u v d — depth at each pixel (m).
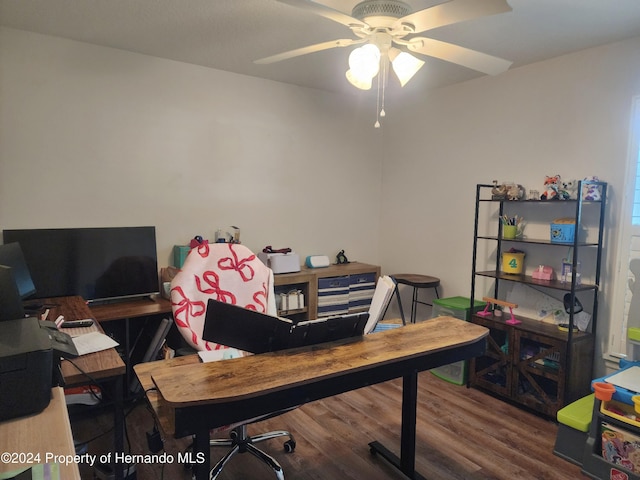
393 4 1.63
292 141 3.84
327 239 4.14
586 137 2.82
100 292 2.91
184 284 2.17
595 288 2.72
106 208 3.04
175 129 3.26
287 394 1.41
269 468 2.23
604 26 2.42
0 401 1.10
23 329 1.28
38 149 2.79
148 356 2.78
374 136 4.36
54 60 2.79
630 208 2.63
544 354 2.73
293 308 3.54
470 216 3.57
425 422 2.69
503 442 2.47
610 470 2.09
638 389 2.11
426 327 1.98
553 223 2.81
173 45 2.90
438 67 3.20
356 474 2.18
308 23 2.48
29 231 2.68
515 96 3.21
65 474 0.90
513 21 2.36
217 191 3.49
